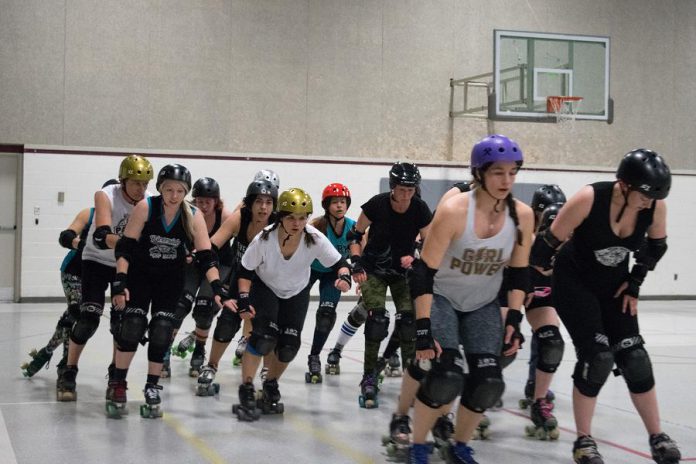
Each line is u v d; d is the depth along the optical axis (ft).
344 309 43.50
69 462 12.35
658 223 12.29
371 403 17.11
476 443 14.33
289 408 17.04
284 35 48.85
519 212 11.23
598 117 50.42
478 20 52.49
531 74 49.57
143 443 13.66
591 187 12.24
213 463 12.45
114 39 45.91
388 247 17.42
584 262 12.62
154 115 46.52
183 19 47.01
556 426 14.64
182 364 23.43
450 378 10.96
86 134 45.44
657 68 56.03
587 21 54.65
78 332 17.02
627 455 13.53
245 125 48.16
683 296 55.42
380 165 50.31
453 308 11.78
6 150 44.27
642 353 12.38
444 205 10.96
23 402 17.15
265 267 15.46
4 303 43.96
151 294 15.87
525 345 28.17
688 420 16.58
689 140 56.59
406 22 51.13
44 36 44.83
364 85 50.37
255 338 15.39
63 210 44.83
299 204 14.73
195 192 20.76
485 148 10.65
